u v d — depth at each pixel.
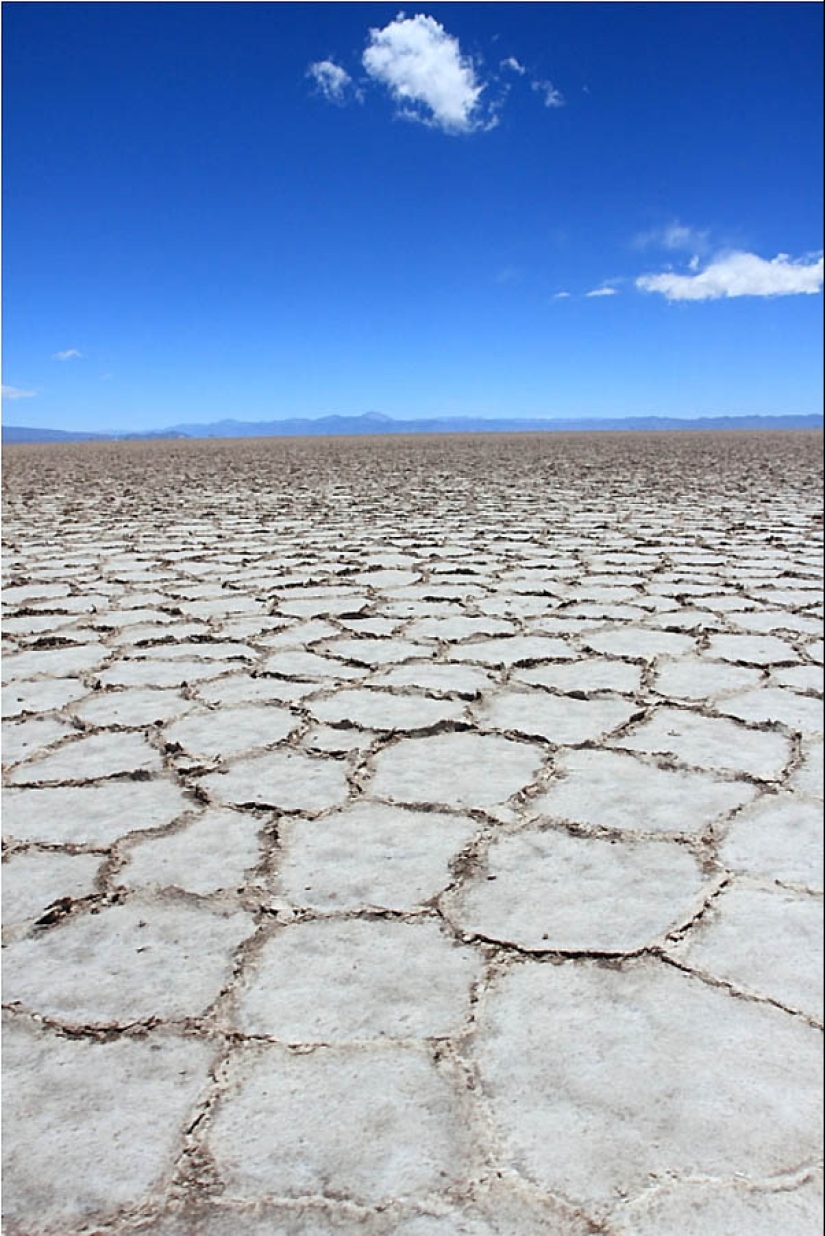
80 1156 0.87
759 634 2.92
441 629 3.00
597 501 7.57
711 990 1.10
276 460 15.30
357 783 1.74
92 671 2.53
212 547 4.98
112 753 1.91
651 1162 0.85
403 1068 0.97
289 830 1.54
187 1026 1.05
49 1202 0.82
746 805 1.62
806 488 8.76
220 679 2.45
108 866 1.42
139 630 3.02
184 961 1.17
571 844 1.48
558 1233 0.78
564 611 3.27
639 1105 0.92
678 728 2.03
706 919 1.26
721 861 1.42
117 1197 0.82
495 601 3.45
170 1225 0.79
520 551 4.74
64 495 8.72
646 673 2.47
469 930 1.23
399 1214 0.80
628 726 2.05
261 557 4.61
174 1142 0.88
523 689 2.34
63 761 1.87
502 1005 1.08
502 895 1.32
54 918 1.28
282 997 1.09
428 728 2.04
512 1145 0.87
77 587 3.80
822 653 2.67
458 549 4.84
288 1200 0.81
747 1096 0.93
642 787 1.71
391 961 1.16
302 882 1.37
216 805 1.64
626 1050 1.00
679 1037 1.02
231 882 1.37
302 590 3.70
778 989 1.10
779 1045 1.01
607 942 1.20
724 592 3.62
